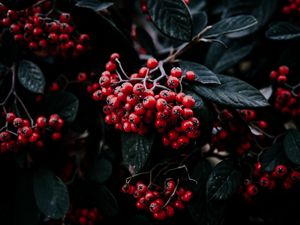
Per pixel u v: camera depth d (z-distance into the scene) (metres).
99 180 0.29
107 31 0.28
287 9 0.31
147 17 0.32
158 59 0.32
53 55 0.32
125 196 0.31
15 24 0.28
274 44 0.33
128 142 0.25
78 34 0.29
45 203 0.28
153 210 0.26
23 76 0.28
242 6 0.32
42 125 0.27
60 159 0.32
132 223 0.30
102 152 0.31
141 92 0.22
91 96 0.31
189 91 0.25
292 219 0.29
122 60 0.29
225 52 0.32
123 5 0.33
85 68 0.31
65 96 0.29
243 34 0.31
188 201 0.27
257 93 0.25
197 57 0.34
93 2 0.28
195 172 0.28
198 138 0.26
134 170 0.24
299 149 0.26
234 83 0.25
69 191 0.31
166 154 0.28
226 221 0.31
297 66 0.30
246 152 0.29
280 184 0.28
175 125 0.24
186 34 0.25
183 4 0.25
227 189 0.26
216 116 0.26
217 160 0.38
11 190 0.31
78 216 0.31
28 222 0.30
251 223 0.32
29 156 0.31
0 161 0.31
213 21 0.35
